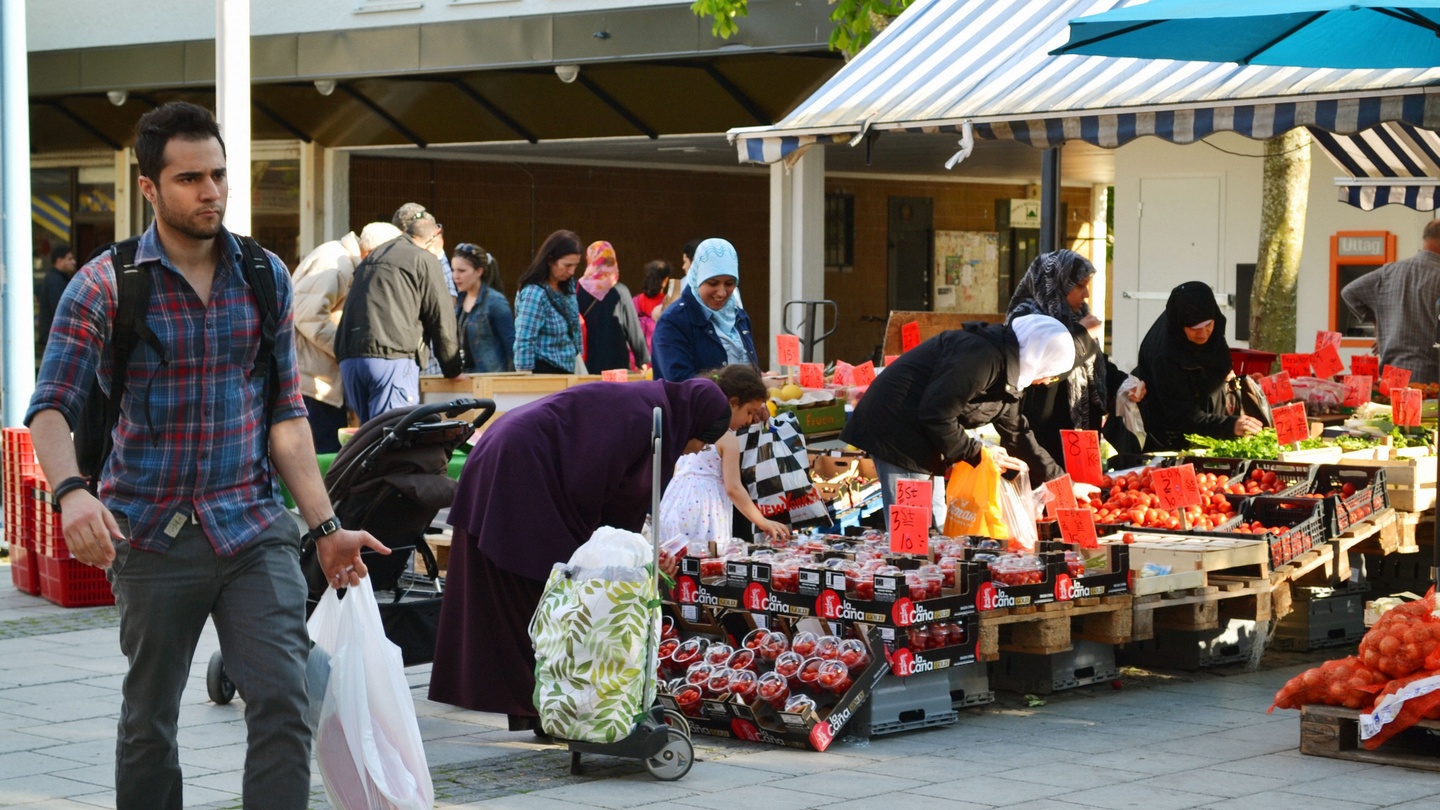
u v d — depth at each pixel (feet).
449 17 102.99
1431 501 47.16
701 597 37.68
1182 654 42.19
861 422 41.22
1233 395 51.98
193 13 117.91
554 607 31.63
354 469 35.27
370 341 54.90
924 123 46.83
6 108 65.51
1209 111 41.60
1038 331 40.24
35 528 53.62
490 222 117.91
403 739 25.54
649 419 33.06
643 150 111.75
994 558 37.70
